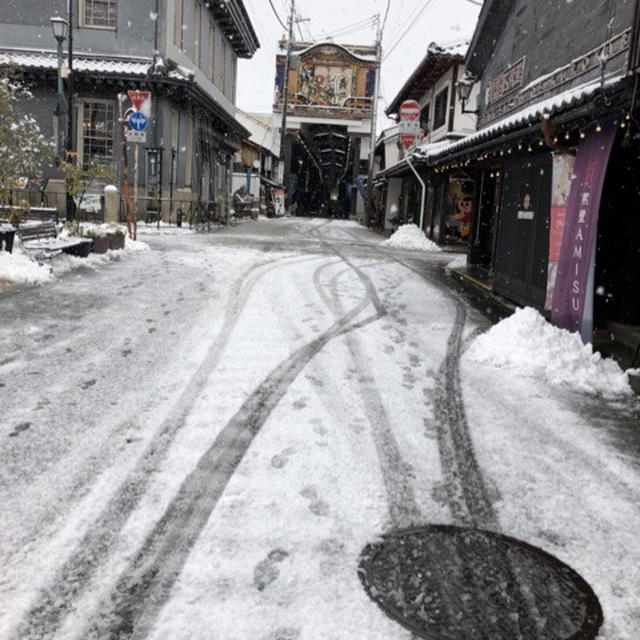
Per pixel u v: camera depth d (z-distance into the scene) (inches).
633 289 319.9
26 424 175.3
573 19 382.3
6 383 206.2
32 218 544.4
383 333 311.1
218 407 195.8
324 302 381.4
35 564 114.3
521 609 109.3
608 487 160.1
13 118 427.5
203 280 428.1
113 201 603.2
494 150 419.2
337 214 2613.2
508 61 512.7
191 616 102.8
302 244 795.4
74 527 126.7
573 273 299.1
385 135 1581.0
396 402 211.8
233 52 1403.8
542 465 171.0
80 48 928.9
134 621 101.1
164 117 909.8
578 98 262.4
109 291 366.0
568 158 328.5
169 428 178.1
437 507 144.6
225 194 1364.4
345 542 127.3
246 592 109.4
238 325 303.7
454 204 962.1
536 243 387.2
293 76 2193.7
